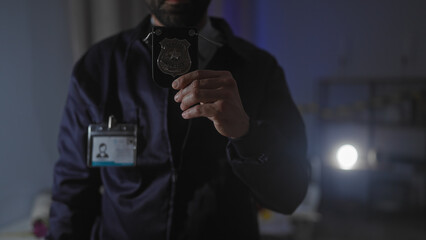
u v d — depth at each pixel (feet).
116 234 3.15
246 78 3.24
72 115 3.26
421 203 13.99
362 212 14.39
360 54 14.80
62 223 3.22
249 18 11.86
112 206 3.16
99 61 3.31
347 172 15.55
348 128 15.46
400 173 14.33
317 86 15.29
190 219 3.03
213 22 3.53
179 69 2.45
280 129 3.32
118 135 2.99
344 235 12.06
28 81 7.23
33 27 7.27
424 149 14.65
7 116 6.86
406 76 14.34
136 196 3.07
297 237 6.89
